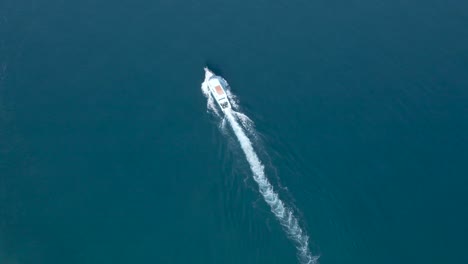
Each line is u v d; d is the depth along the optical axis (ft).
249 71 561.02
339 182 457.68
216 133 497.87
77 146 501.15
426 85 540.93
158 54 584.81
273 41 595.06
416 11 629.10
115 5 645.51
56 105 536.83
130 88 549.13
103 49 592.60
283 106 522.06
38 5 647.56
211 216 438.40
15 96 547.90
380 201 446.60
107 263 421.59
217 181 460.14
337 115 513.86
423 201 447.83
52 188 471.62
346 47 584.81
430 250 417.28
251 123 504.43
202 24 618.03
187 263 415.03
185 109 524.52
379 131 500.74
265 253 411.13
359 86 541.75
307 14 626.64
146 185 467.11
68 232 442.09
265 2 644.69
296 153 479.41
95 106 533.96
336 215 433.07
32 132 514.27
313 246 413.18
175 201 452.76
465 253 416.05
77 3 649.20
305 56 576.20
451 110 517.96
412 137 496.23
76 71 570.05
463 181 463.01
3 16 635.66
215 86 519.60
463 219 436.35
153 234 434.30
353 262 407.03
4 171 484.33
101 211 453.58
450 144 490.49
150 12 635.66
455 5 636.07
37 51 593.42
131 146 497.46
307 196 445.37
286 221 426.51
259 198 442.50
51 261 426.10
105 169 481.46
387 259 410.93
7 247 436.35
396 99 528.22
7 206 460.96
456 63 564.30
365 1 643.45
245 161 472.03
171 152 488.85
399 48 582.35
